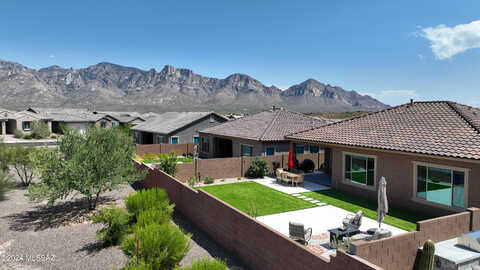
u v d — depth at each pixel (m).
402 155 13.90
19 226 11.77
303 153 26.22
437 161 12.50
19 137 51.38
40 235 10.93
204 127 39.03
